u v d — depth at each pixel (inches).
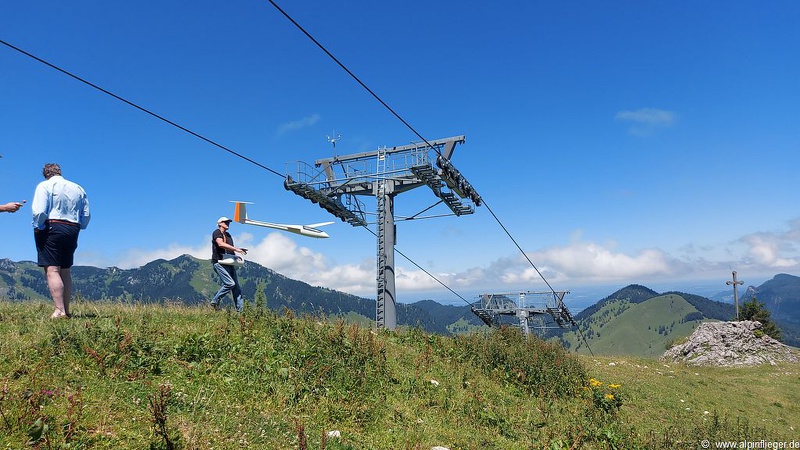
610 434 422.9
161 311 475.8
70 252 381.7
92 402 245.1
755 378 1230.3
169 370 314.8
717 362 1481.3
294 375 347.3
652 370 1120.8
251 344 383.6
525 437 391.5
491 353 594.6
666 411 676.1
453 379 489.4
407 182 1125.7
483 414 403.2
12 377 252.8
